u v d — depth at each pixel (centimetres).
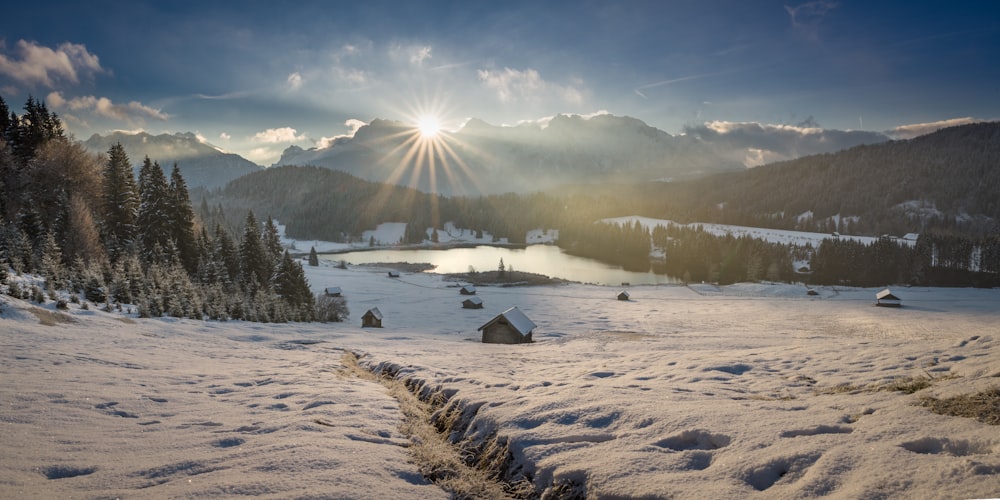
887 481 519
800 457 616
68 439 835
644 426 826
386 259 17625
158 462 743
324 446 820
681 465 658
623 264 17025
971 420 678
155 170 6153
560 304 9044
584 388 1138
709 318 7525
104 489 638
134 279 4100
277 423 984
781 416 802
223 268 5938
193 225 6456
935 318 7344
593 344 3675
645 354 2238
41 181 6188
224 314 4253
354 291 10138
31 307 2592
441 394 1328
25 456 736
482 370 1830
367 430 981
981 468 512
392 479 720
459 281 11900
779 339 4175
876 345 1670
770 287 11450
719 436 731
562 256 19138
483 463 848
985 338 1414
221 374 1642
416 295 9838
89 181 6619
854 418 784
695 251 17438
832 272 14062
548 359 2428
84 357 1709
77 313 2866
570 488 669
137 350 2092
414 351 2884
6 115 6831
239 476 681
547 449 783
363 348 3058
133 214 6306
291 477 678
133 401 1146
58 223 5122
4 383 1179
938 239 13925
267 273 6906
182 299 3991
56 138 6900
